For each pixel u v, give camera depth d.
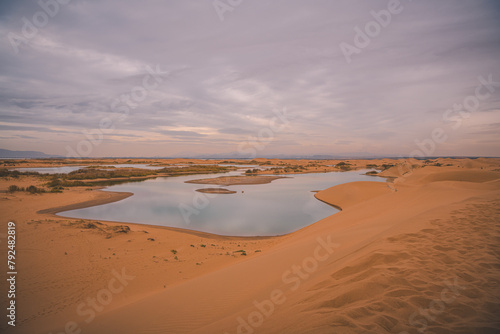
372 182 35.16
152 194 32.72
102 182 47.75
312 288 4.29
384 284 3.50
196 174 71.69
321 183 49.12
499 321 2.44
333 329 2.60
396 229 6.86
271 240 14.68
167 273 9.12
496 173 30.20
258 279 6.34
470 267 3.80
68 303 6.90
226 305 5.09
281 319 3.44
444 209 8.48
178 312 5.11
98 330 4.84
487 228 5.81
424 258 4.36
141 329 4.62
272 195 33.56
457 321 2.51
